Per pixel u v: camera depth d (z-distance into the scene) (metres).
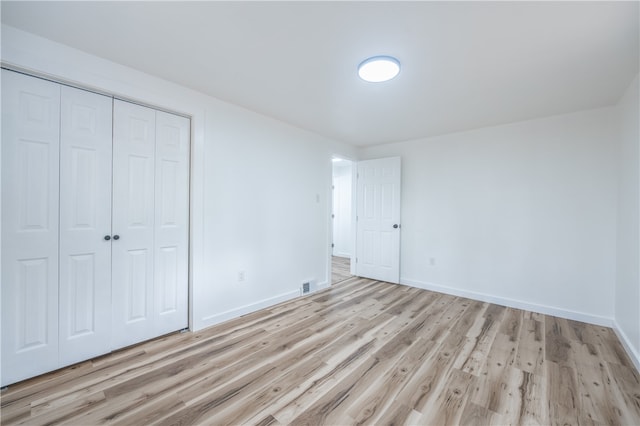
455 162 3.71
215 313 2.67
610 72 2.07
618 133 2.66
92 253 2.00
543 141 3.08
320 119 3.21
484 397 1.65
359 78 2.21
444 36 1.67
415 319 2.84
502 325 2.71
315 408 1.55
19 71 1.70
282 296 3.35
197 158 2.50
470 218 3.57
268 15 1.51
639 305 2.01
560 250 2.98
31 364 1.77
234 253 2.83
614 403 1.61
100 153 2.02
